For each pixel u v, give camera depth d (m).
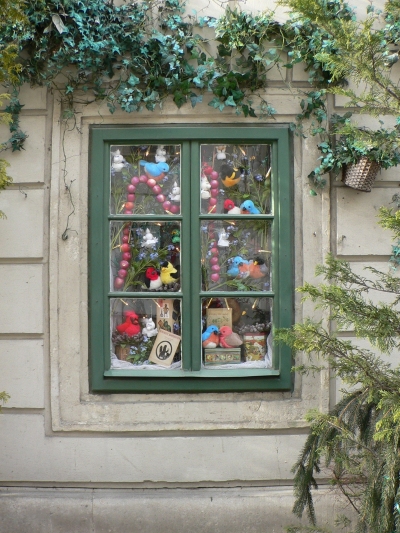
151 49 4.61
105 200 4.78
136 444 4.76
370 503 3.23
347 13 4.66
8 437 4.77
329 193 4.81
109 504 4.72
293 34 4.69
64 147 4.75
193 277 4.80
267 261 4.87
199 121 4.78
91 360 4.78
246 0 4.78
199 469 4.79
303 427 4.82
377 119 4.80
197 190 4.80
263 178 4.88
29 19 4.46
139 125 4.78
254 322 4.89
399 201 4.81
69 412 4.77
